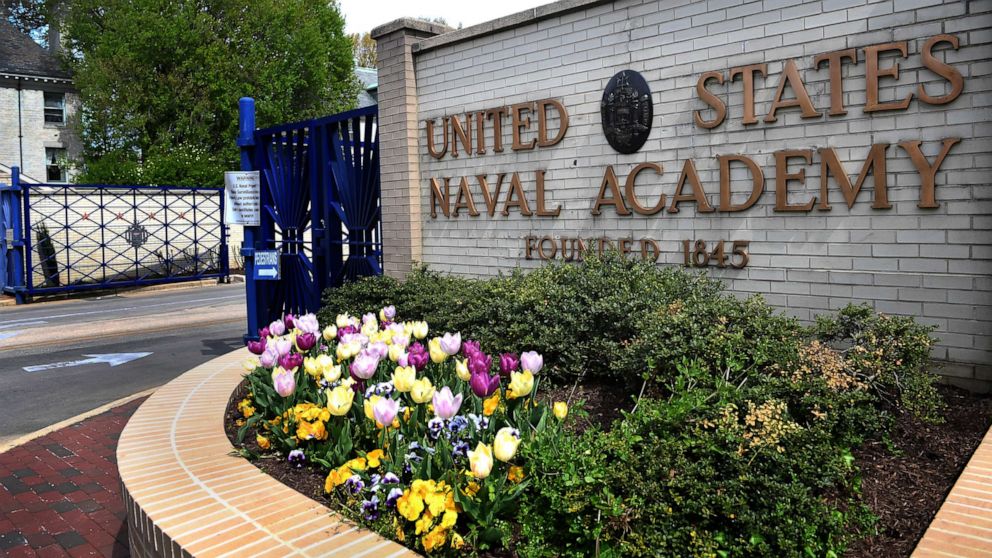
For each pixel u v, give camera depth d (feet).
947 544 8.81
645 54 19.79
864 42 15.93
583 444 10.59
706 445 10.16
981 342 14.69
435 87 25.73
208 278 75.20
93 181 91.61
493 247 24.00
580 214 21.49
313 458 12.63
